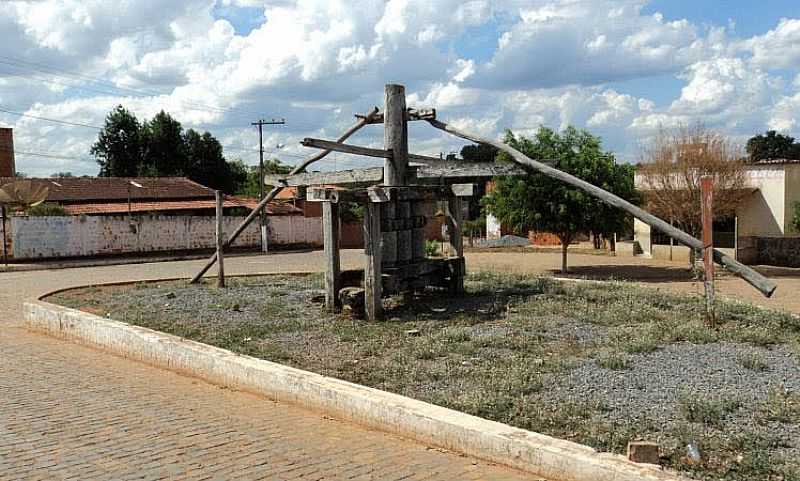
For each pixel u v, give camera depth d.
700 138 27.36
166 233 37.03
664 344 8.50
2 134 45.12
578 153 23.67
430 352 8.30
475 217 59.00
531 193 23.75
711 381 6.82
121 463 5.34
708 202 9.46
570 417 5.88
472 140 12.05
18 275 24.64
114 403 7.30
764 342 8.50
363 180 12.55
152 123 57.53
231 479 5.01
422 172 12.16
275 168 67.44
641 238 33.12
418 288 12.24
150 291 14.84
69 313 11.58
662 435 5.41
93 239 33.94
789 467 4.71
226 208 43.75
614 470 4.62
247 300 12.88
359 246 48.50
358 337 9.41
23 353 10.32
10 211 33.53
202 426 6.41
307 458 5.50
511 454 5.24
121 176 55.62
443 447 5.75
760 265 27.84
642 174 29.81
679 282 21.20
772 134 71.12
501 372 7.30
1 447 5.73
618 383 6.84
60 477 5.03
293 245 44.12
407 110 12.16
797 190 32.69
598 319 9.91
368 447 5.80
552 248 40.00
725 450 5.06
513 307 11.16
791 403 6.07
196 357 8.63
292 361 8.26
